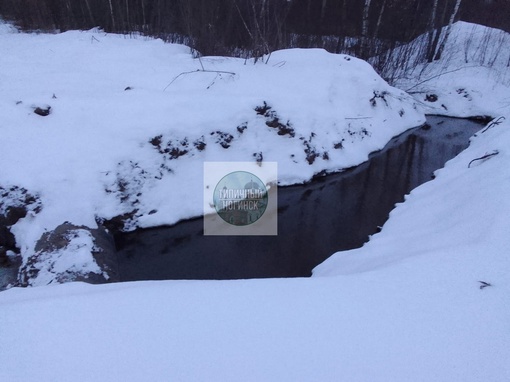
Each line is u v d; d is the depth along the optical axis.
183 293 1.99
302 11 13.48
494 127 7.29
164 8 11.70
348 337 1.70
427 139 8.59
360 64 8.74
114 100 5.12
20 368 1.48
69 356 1.55
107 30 11.99
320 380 1.47
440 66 12.80
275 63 7.80
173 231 4.77
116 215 4.54
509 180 3.54
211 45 9.14
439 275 2.18
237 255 4.38
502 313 1.86
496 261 2.28
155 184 4.88
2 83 5.84
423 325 1.78
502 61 12.99
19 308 1.83
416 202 4.81
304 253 4.41
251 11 10.22
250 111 5.93
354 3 13.47
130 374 1.47
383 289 2.06
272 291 2.03
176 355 1.57
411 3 12.97
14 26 12.69
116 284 2.28
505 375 1.51
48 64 7.35
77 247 3.62
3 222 4.07
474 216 3.12
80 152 4.55
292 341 1.66
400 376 1.50
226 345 1.63
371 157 7.36
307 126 6.43
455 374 1.51
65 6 12.91
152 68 7.05
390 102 8.97
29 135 4.50
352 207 5.45
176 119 5.23
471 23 15.30
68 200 4.28
